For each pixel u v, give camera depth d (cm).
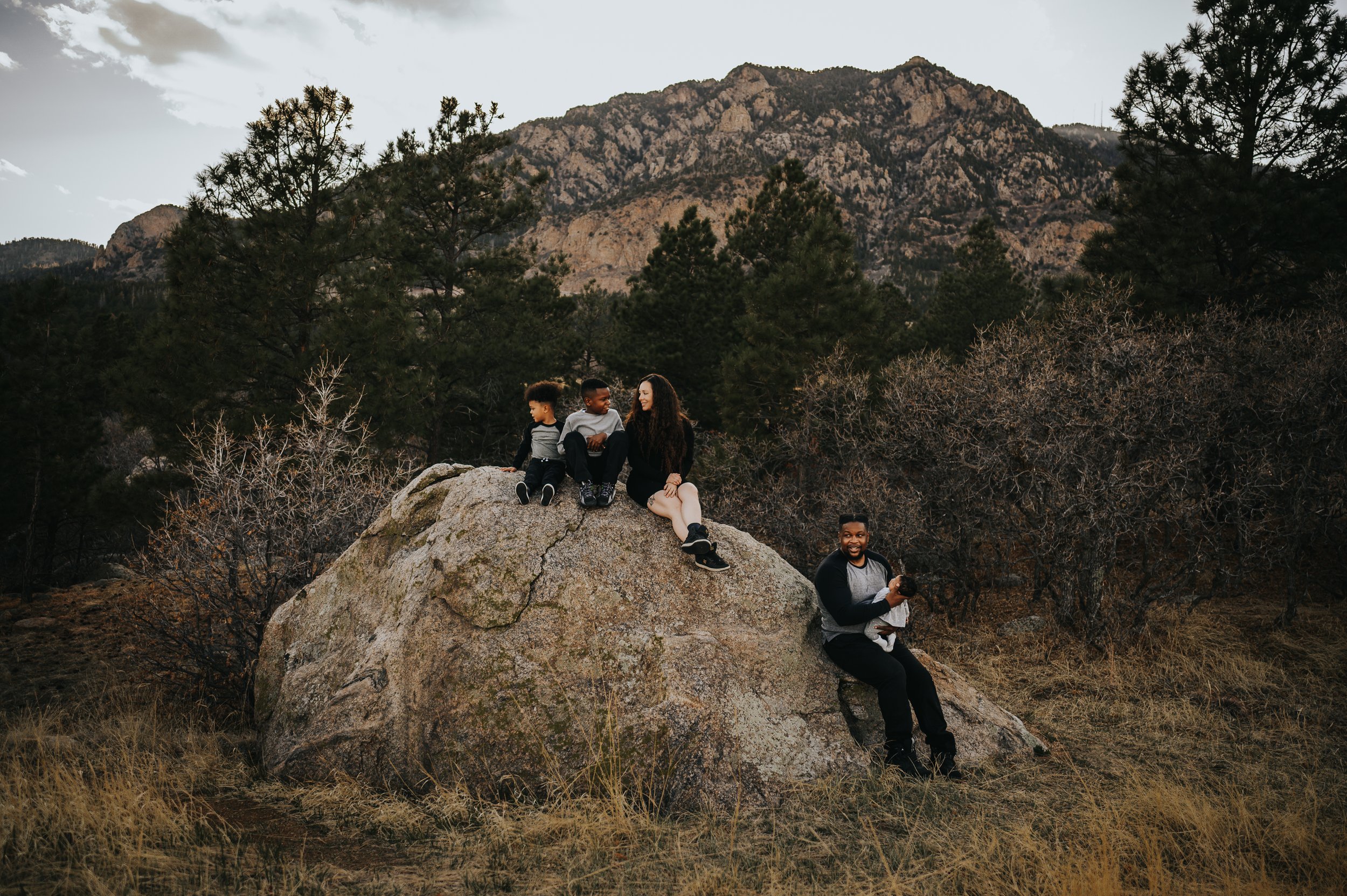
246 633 608
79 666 728
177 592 609
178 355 1303
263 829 371
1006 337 938
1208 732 536
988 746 485
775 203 2056
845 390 1048
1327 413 790
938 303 2469
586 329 3500
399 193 1583
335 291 1479
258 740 506
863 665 456
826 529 898
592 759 404
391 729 431
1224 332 986
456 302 1806
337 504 665
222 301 1376
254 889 296
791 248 1589
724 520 997
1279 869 344
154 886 290
